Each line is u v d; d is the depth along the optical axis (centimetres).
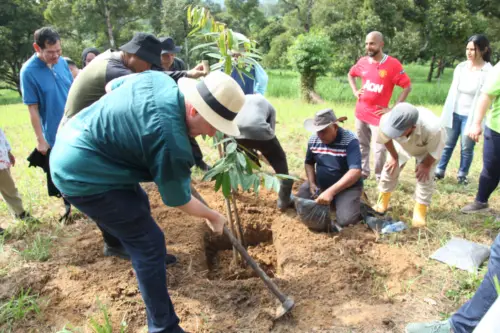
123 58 317
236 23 3809
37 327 274
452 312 286
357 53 1839
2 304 294
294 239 383
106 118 213
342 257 347
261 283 318
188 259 350
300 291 309
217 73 212
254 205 457
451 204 459
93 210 233
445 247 360
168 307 251
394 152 398
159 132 201
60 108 395
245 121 363
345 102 1451
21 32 3344
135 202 237
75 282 318
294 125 866
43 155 395
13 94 3866
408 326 256
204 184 505
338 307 293
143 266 240
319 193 431
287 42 2966
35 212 443
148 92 211
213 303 296
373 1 1723
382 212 430
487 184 419
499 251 217
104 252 357
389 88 502
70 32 3325
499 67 375
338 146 402
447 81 2712
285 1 3362
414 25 1911
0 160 375
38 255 351
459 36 1783
